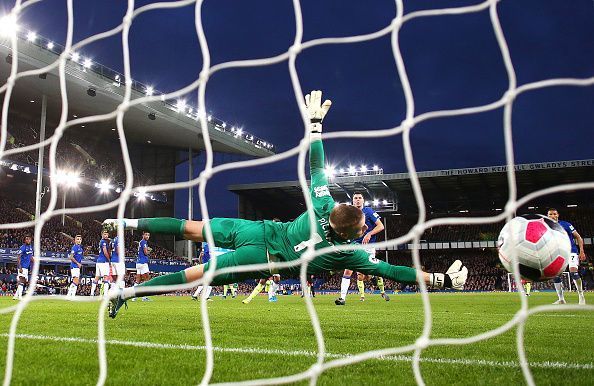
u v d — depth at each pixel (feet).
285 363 10.05
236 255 14.39
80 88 103.86
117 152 148.15
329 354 11.21
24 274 47.14
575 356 10.96
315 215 13.99
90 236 128.57
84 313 23.99
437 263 153.48
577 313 26.20
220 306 33.86
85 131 135.23
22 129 121.19
